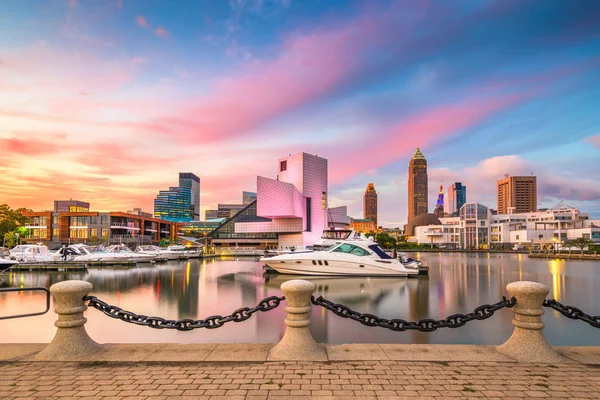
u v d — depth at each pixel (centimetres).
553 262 5828
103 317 1466
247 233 11856
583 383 482
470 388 465
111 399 433
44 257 4300
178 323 638
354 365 542
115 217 10488
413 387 467
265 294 2148
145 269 3894
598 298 2142
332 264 3019
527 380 491
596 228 11094
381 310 1711
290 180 11425
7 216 8619
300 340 586
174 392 451
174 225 14925
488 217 14112
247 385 471
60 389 461
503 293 2203
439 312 1662
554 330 1316
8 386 471
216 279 2914
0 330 1285
